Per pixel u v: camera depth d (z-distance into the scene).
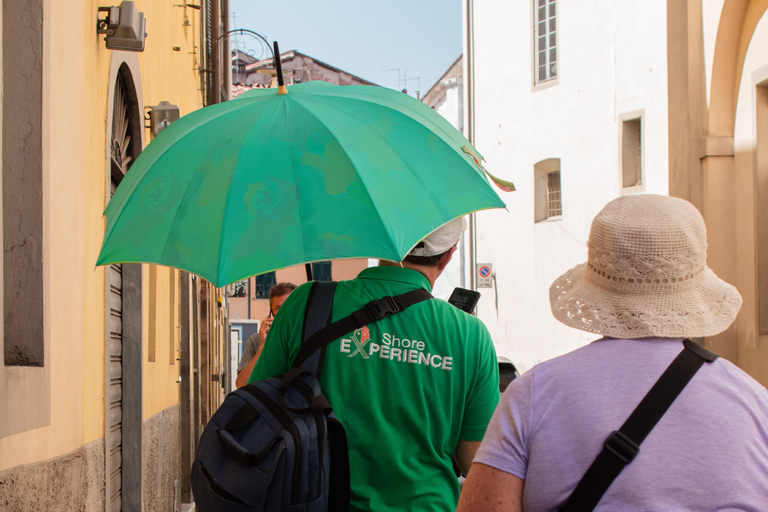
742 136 8.78
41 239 3.35
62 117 3.72
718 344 8.73
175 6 9.09
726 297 1.70
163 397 7.71
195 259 2.09
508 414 1.66
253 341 5.86
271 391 2.04
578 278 1.83
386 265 2.27
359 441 2.06
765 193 8.47
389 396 2.07
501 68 21.52
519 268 20.98
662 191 16.75
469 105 22.70
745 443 1.51
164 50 7.98
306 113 2.20
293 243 2.02
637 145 17.83
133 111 6.16
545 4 20.12
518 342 21.00
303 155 2.12
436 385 2.09
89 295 4.35
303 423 1.97
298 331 2.15
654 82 17.00
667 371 1.58
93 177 4.44
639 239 1.67
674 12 9.93
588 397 1.58
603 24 18.33
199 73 12.92
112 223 2.30
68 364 3.81
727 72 8.91
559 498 1.56
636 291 1.68
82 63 4.14
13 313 3.31
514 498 1.62
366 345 2.10
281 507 1.91
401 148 2.18
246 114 2.26
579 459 1.55
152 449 6.66
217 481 1.93
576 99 19.14
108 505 4.73
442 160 2.20
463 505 1.67
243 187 2.12
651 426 1.53
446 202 2.12
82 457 4.04
